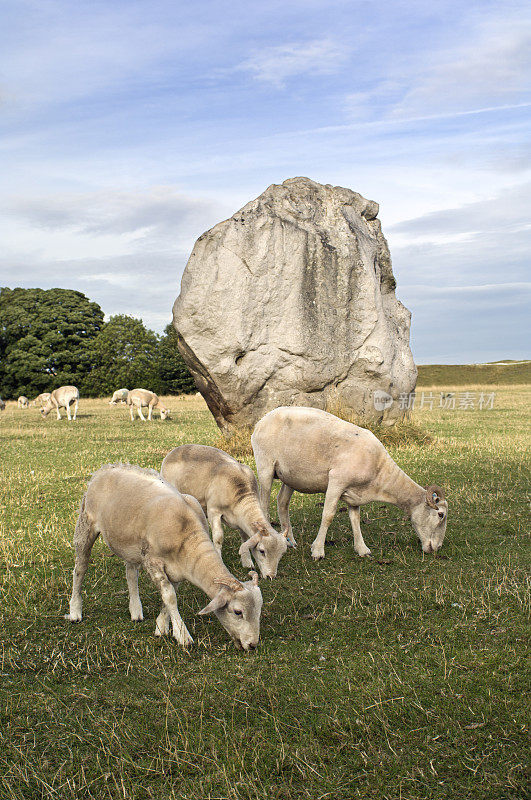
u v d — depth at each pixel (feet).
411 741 12.81
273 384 49.83
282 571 23.27
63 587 22.04
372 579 22.06
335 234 50.85
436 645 16.94
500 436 57.93
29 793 11.68
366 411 51.47
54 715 14.08
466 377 198.08
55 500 35.35
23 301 185.06
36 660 16.63
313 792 11.48
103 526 18.31
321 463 25.17
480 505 31.60
